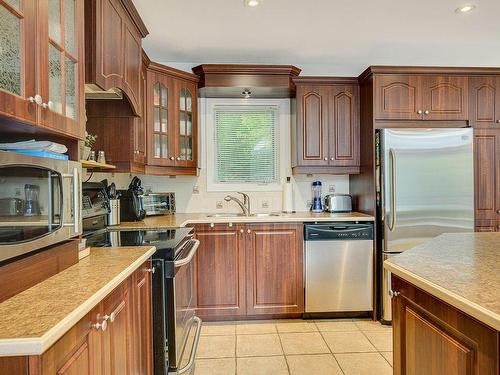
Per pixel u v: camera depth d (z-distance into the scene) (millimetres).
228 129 3633
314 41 2969
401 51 3236
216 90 3309
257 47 3086
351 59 3414
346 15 2523
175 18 2529
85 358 930
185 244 2043
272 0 2305
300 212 3531
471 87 3072
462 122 3076
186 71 3402
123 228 2473
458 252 1523
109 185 2758
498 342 793
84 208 2139
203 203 3596
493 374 806
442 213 2910
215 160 3621
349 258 2961
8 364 706
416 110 3027
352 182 3545
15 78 1003
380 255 2953
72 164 1324
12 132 1286
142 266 1530
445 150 2916
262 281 2965
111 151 2568
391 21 2633
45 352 733
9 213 984
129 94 2111
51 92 1208
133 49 2184
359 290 2971
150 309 1638
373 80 3010
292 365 2227
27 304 905
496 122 3086
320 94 3293
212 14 2477
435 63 3500
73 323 825
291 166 3611
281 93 3436
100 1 1688
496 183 3080
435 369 1047
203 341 2578
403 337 1254
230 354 2375
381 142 2928
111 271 1235
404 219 2893
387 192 2891
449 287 1007
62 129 1264
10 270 976
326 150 3297
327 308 2971
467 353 897
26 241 1039
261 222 2955
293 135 3510
